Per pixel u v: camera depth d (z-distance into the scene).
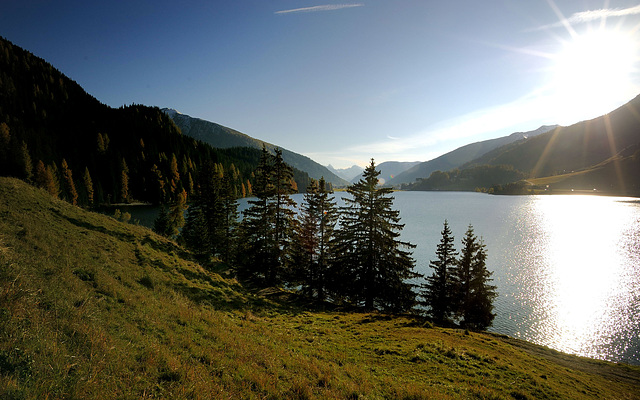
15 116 152.38
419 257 67.69
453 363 15.40
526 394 12.85
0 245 11.61
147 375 6.93
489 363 16.27
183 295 17.44
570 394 14.56
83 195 105.56
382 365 14.11
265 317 20.06
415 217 131.50
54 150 138.25
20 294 7.83
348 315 26.73
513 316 42.12
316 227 38.31
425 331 21.98
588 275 57.09
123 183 129.50
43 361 5.81
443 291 37.28
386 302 32.75
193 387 6.91
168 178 145.88
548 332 38.03
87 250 17.33
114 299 11.56
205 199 51.38
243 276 39.00
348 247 33.19
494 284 53.44
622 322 39.69
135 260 19.98
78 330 7.56
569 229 100.62
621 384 19.83
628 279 54.47
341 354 14.41
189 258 29.19
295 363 10.99
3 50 190.50
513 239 86.81
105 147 155.38
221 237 49.62
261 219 35.94
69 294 9.88
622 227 102.25
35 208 20.86
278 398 7.89
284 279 38.41
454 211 153.38
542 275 57.34
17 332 6.25
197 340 10.46
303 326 19.58
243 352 10.48
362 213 32.19
